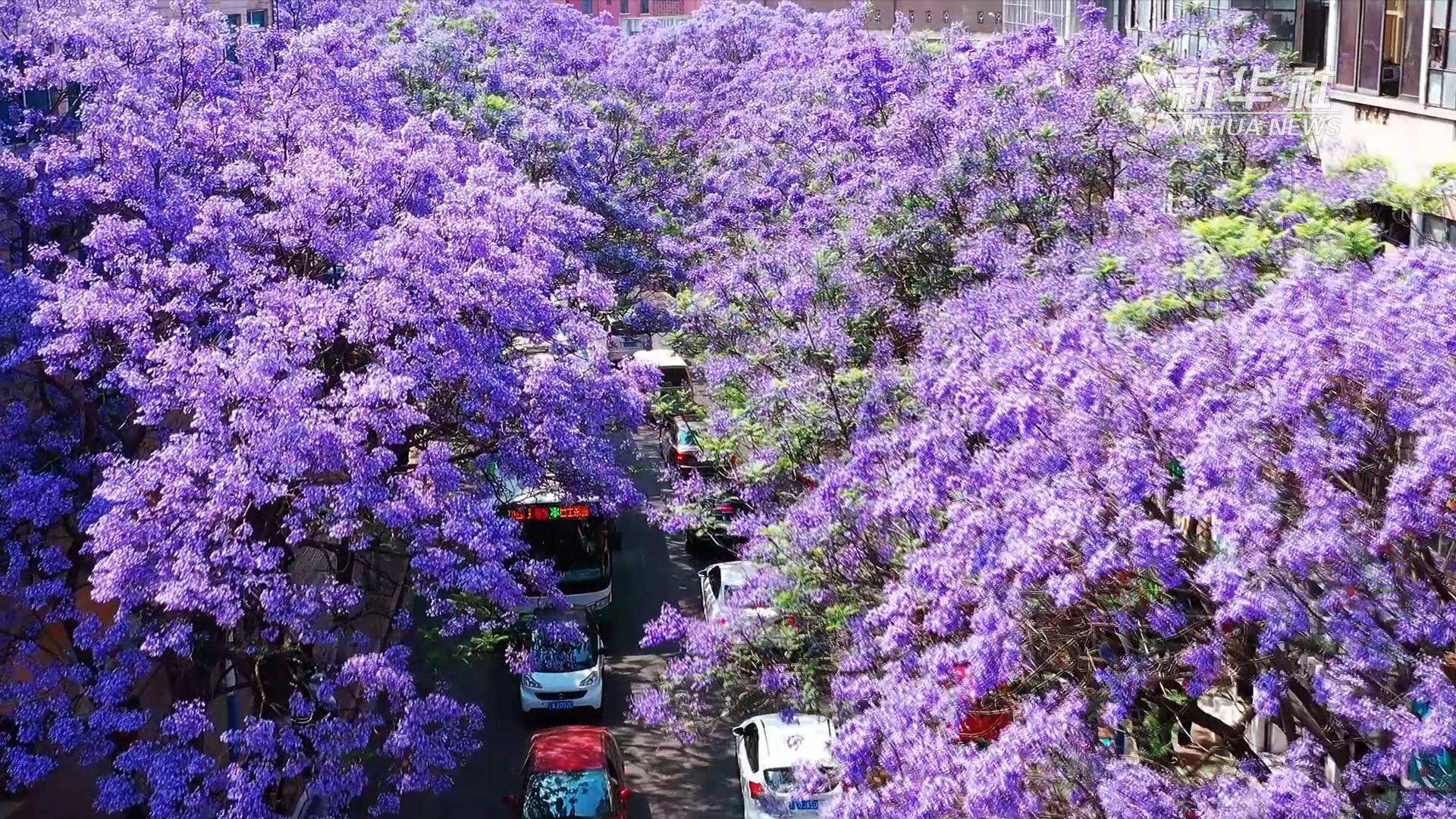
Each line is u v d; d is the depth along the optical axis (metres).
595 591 28.62
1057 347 14.67
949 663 13.95
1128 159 22.92
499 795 22.80
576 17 56.88
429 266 20.36
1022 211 23.06
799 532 17.45
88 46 23.38
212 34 27.03
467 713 19.56
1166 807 12.28
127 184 20.72
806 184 32.09
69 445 19.50
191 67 24.78
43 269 21.28
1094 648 14.64
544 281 21.94
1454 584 12.69
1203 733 19.05
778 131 35.22
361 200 22.16
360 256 20.38
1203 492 12.53
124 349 19.56
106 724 17.31
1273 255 15.57
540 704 24.91
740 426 21.05
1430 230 19.50
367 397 18.34
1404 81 21.98
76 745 17.64
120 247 19.70
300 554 22.72
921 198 24.11
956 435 15.45
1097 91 24.28
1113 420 13.62
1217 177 21.59
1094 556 12.89
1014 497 13.64
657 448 38.97
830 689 17.62
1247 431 12.73
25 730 17.52
